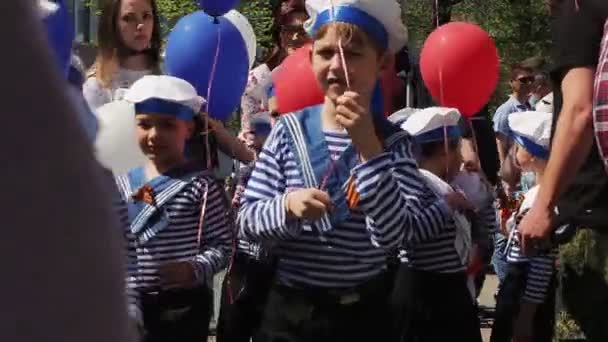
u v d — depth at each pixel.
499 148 10.30
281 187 4.21
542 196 4.09
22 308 1.17
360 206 4.04
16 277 1.17
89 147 1.23
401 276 5.40
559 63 4.08
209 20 5.76
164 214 5.15
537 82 10.80
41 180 1.18
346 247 4.12
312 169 4.15
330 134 4.19
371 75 4.17
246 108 6.69
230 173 6.15
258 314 5.54
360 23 4.11
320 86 4.23
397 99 6.80
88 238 1.21
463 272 5.45
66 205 1.19
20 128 1.18
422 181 4.49
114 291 1.23
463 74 5.65
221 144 5.81
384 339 4.21
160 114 5.20
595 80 3.76
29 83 1.18
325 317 4.13
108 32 5.84
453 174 5.81
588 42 4.01
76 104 1.26
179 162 5.27
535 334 6.47
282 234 4.06
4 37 1.17
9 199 1.17
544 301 6.32
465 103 5.77
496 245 6.99
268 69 6.81
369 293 4.16
